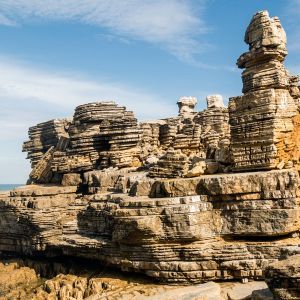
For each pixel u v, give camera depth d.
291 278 21.72
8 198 51.66
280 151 35.03
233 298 28.39
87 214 41.28
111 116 58.81
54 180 60.31
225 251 31.84
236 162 36.59
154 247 32.94
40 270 46.72
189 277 32.22
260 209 32.12
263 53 35.50
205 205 33.31
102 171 51.53
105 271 37.62
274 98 34.94
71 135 61.41
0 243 52.62
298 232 32.09
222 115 61.19
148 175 43.19
